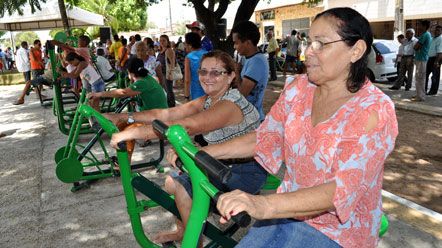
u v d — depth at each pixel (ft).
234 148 5.95
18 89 46.93
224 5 26.03
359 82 4.62
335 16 4.54
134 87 14.99
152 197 7.39
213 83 7.72
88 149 13.34
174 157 5.59
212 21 25.14
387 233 9.80
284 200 4.05
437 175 14.78
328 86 4.79
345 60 4.58
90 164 13.92
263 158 5.75
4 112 29.86
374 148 4.33
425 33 26.32
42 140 20.85
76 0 41.88
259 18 99.81
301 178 4.99
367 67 4.64
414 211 10.84
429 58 28.86
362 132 4.35
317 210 4.22
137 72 15.39
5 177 15.47
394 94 30.71
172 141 4.43
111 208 12.20
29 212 12.19
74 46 27.22
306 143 4.86
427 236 9.64
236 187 7.25
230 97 7.48
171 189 7.59
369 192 4.72
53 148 19.17
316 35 4.64
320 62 4.65
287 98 5.40
